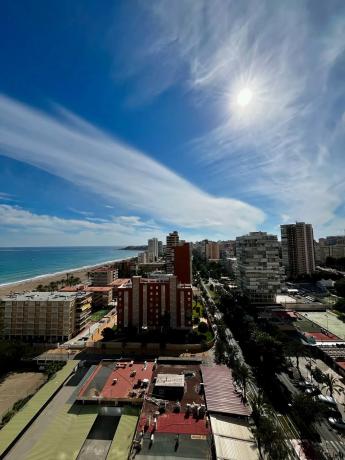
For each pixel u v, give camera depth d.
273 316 125.88
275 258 144.88
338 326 115.50
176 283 108.50
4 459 47.62
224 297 144.38
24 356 86.50
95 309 149.88
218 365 81.94
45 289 196.38
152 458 43.78
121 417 56.00
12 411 59.84
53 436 51.53
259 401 54.69
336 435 52.44
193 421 51.62
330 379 66.12
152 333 102.56
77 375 76.50
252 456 44.88
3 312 105.19
